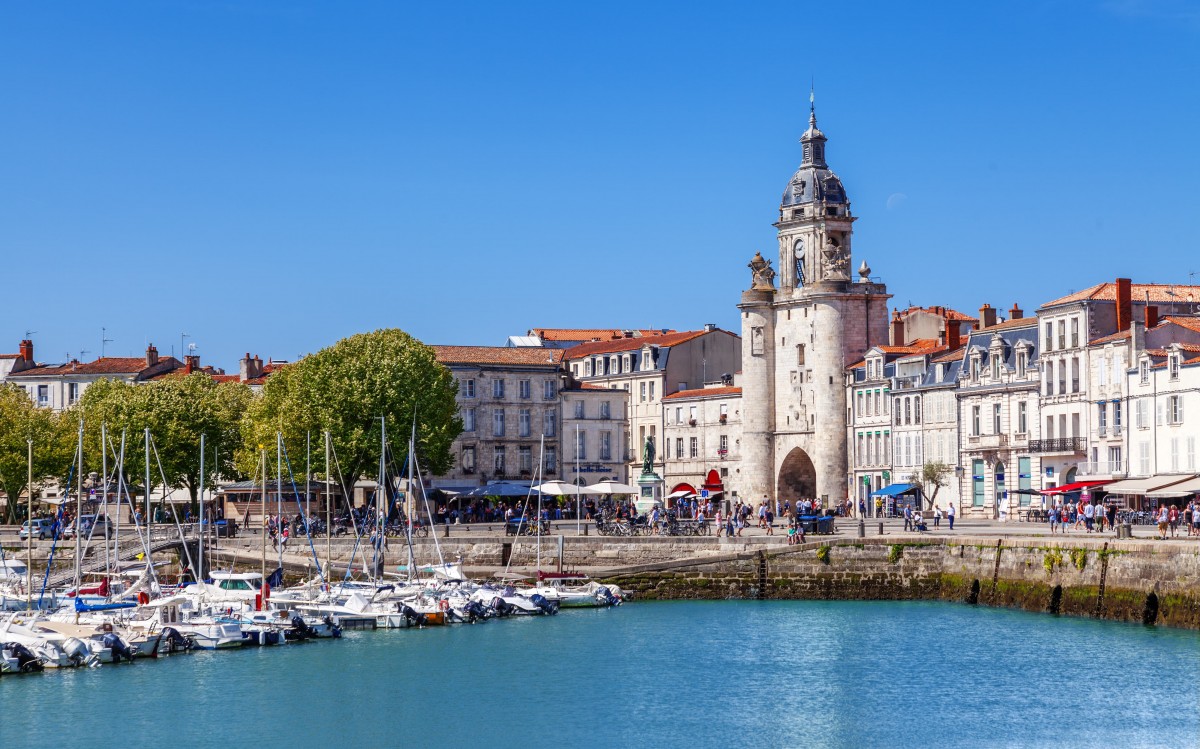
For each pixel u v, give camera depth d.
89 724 74.00
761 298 174.50
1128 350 132.50
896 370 163.00
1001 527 127.19
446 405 145.25
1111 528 115.06
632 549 120.69
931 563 112.06
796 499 174.38
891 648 91.31
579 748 70.06
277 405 148.50
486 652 91.25
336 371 140.12
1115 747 68.50
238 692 80.44
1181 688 78.44
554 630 99.44
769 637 96.12
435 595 104.69
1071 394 139.25
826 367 169.25
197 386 155.88
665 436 190.25
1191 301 140.62
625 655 90.25
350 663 87.81
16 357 194.62
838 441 168.62
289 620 95.25
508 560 121.88
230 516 160.38
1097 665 84.06
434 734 72.50
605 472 186.75
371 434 138.12
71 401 189.38
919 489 147.12
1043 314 143.25
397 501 140.12
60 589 111.88
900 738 70.69
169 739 71.50
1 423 150.00
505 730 73.06
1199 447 123.25
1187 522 109.81
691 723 73.94
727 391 181.00
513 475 180.25
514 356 184.00
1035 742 69.50
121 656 87.75
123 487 144.62
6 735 72.19
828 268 170.62
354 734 72.44
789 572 114.38
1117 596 97.50
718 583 114.94
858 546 113.38
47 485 165.62
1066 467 140.50
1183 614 92.88
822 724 73.38
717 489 181.38
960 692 78.88
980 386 150.00
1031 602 103.81
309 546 124.56
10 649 84.38
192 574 115.44
